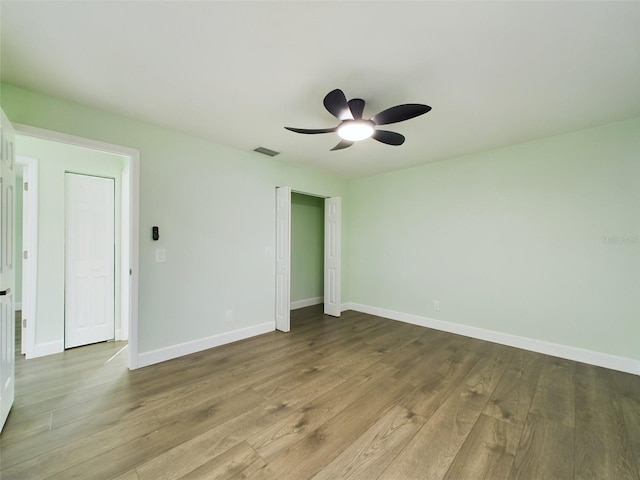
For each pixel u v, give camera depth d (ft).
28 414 6.00
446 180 12.03
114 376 7.77
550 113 7.73
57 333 9.37
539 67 5.71
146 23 4.62
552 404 6.54
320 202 17.60
